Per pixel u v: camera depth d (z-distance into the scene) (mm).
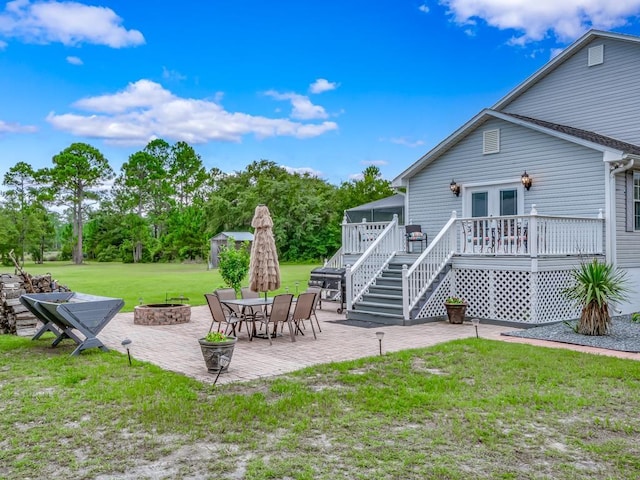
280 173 58812
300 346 8609
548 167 13109
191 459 3971
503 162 14125
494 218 11414
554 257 11055
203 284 22625
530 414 4969
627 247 12359
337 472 3703
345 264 14758
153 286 21562
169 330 10531
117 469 3797
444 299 11898
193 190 75125
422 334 9758
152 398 5531
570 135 12422
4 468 3826
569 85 15469
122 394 5664
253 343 8922
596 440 4324
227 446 4223
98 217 60844
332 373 6664
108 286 21547
